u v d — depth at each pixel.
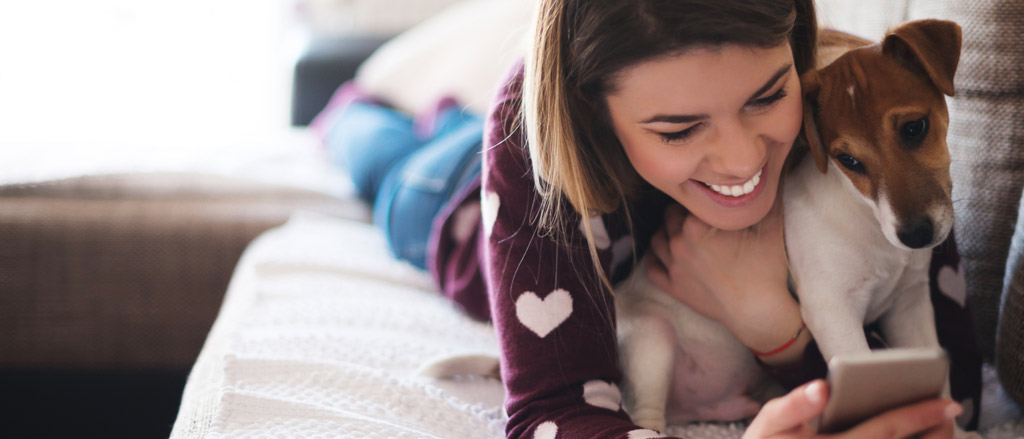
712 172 0.79
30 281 1.75
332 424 0.84
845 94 0.77
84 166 1.91
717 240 0.94
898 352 0.60
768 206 0.84
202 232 1.77
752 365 0.99
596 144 0.88
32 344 1.77
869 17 1.20
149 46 3.63
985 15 1.01
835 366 0.59
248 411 0.86
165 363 1.80
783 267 0.91
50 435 1.81
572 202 0.88
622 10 0.75
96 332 1.78
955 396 0.91
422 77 2.22
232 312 1.20
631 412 0.94
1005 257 1.04
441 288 1.34
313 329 1.12
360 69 2.62
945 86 0.72
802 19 0.85
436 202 1.40
